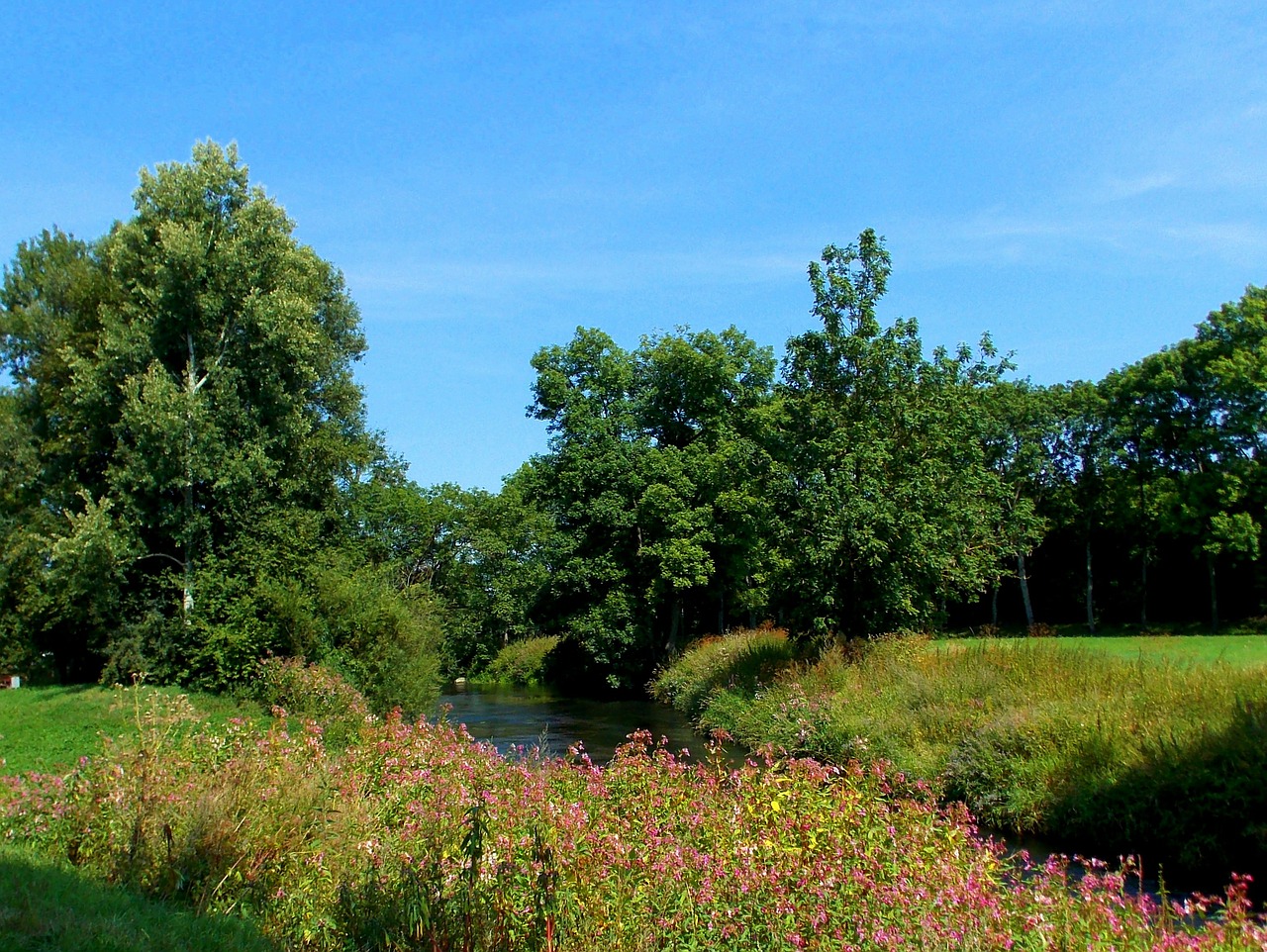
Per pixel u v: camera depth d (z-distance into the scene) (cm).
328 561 2678
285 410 2895
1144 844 1129
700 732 2300
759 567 3609
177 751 867
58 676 3347
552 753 1927
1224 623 4653
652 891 613
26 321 3684
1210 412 4584
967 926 557
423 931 572
